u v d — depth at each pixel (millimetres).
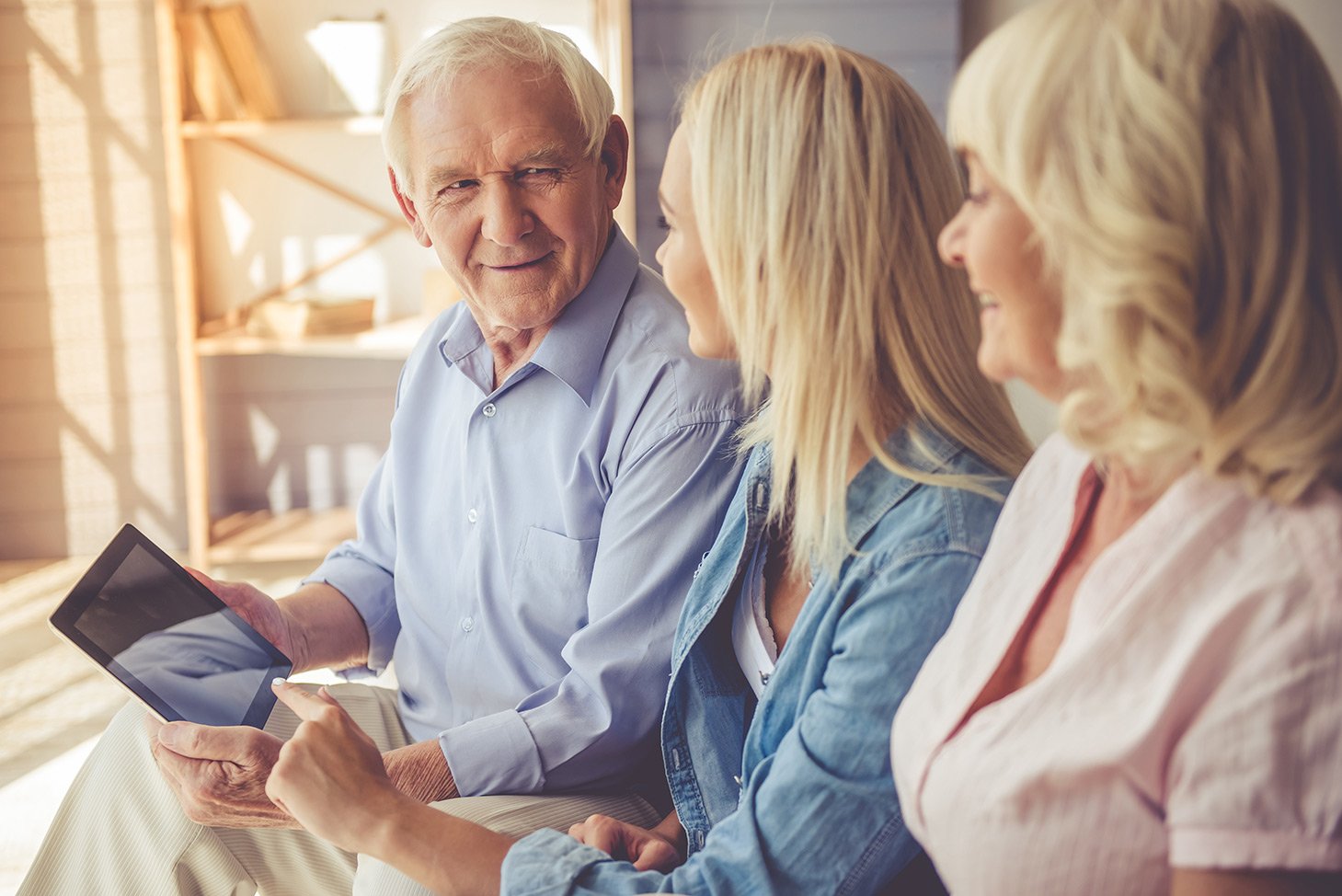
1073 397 827
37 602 3625
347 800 1213
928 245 1156
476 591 1678
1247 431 766
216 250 3904
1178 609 798
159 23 3498
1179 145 748
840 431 1147
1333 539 748
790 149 1134
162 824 1521
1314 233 760
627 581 1505
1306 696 729
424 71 1579
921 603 1079
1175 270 752
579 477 1604
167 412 3949
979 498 1110
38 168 3787
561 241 1589
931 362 1150
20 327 3865
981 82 840
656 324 1619
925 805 913
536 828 1427
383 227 3936
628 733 1495
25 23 3709
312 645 1751
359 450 4059
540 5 3779
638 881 1108
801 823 1087
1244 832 732
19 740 2809
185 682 1455
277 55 3758
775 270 1146
